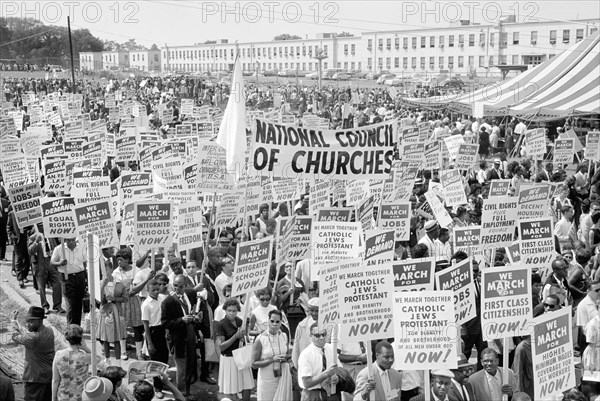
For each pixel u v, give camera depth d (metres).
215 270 14.97
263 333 10.77
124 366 13.39
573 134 32.09
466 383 9.92
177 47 107.44
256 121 13.73
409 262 10.38
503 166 28.06
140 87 76.19
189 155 22.05
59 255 14.66
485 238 14.44
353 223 11.87
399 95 58.94
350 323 9.57
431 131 38.72
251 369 11.54
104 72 93.62
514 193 20.25
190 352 12.10
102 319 13.29
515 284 10.27
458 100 43.16
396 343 9.26
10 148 22.36
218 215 16.58
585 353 11.48
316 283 13.66
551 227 13.62
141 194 16.97
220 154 15.75
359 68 85.56
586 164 27.83
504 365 10.23
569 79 39.50
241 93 18.02
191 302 12.52
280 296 13.66
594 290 12.39
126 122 37.38
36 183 16.45
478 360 12.98
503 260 15.04
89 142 22.75
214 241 16.73
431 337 9.22
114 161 25.20
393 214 15.64
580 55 40.72
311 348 9.99
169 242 13.96
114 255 14.75
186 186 18.23
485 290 10.19
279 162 13.90
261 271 11.58
